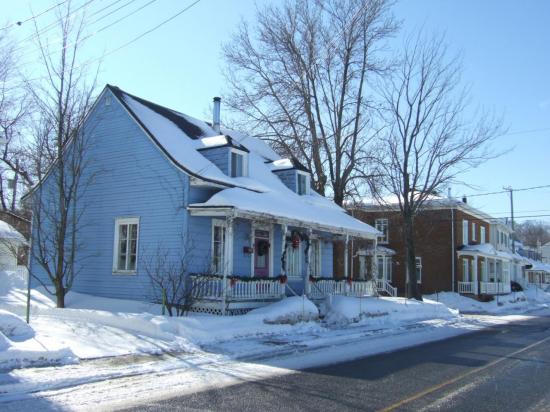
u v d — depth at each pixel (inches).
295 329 628.7
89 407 274.4
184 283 679.1
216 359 426.0
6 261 1104.2
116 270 752.3
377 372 388.5
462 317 999.6
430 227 1598.2
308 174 1007.6
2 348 379.6
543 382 367.6
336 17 1219.9
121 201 762.2
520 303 1690.5
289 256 909.8
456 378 373.4
